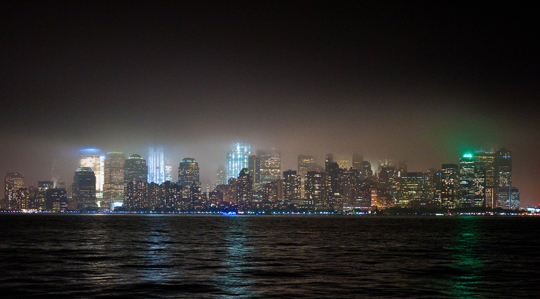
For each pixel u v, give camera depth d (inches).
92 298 2001.7
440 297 2025.1
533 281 2448.3
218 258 3459.6
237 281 2405.3
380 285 2295.8
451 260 3390.7
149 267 2938.0
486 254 3868.1
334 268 2901.1
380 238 5989.2
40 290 2169.0
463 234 7278.5
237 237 6077.8
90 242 5059.1
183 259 3388.3
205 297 2016.5
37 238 5738.2
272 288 2214.6
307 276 2573.8
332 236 6392.7
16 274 2637.8
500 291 2161.7
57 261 3245.6
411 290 2170.3
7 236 6156.5
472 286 2284.7
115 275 2603.3
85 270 2795.3
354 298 1998.0
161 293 2098.9
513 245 4896.7
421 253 3905.0
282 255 3686.0
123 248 4296.3
